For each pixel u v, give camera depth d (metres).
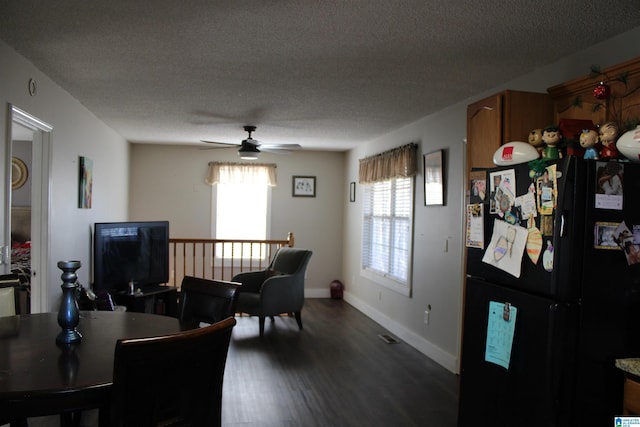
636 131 1.91
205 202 7.36
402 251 5.36
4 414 1.38
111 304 4.20
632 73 2.20
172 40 2.73
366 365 4.21
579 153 2.21
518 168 2.04
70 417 2.29
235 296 2.34
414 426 2.99
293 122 5.10
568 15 2.27
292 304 5.43
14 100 2.96
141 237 5.21
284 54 2.93
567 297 1.79
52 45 2.84
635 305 1.84
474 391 2.26
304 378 3.84
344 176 7.68
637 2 2.12
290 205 7.62
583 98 2.50
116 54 2.99
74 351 1.77
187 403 1.53
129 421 1.40
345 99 4.03
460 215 4.01
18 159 6.26
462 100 4.00
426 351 4.55
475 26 2.44
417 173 4.90
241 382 3.71
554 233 1.82
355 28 2.50
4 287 2.53
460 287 3.99
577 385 1.79
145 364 1.39
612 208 1.82
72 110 4.14
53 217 3.70
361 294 6.70
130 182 7.10
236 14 2.35
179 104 4.35
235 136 6.15
